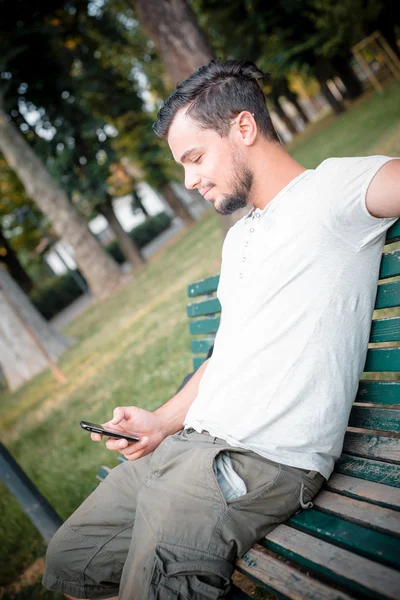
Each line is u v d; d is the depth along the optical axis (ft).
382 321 5.39
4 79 54.19
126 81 68.28
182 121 5.36
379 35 65.26
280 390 5.10
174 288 32.91
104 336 34.24
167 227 119.75
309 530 4.86
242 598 4.62
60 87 56.39
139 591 4.66
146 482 5.37
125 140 69.82
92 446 15.16
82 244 55.11
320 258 4.94
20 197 75.56
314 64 77.92
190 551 4.67
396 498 4.73
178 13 22.26
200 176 5.49
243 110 5.22
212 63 5.41
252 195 5.46
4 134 49.19
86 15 60.75
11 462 8.83
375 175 4.58
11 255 96.84
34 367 39.06
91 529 5.90
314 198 4.89
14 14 52.54
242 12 74.64
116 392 18.62
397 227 4.93
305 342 5.02
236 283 5.61
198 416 5.64
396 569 3.99
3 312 39.29
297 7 70.08
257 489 4.96
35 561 11.26
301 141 82.48
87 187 62.18
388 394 5.46
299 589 4.25
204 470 4.98
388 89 62.80
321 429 5.11
